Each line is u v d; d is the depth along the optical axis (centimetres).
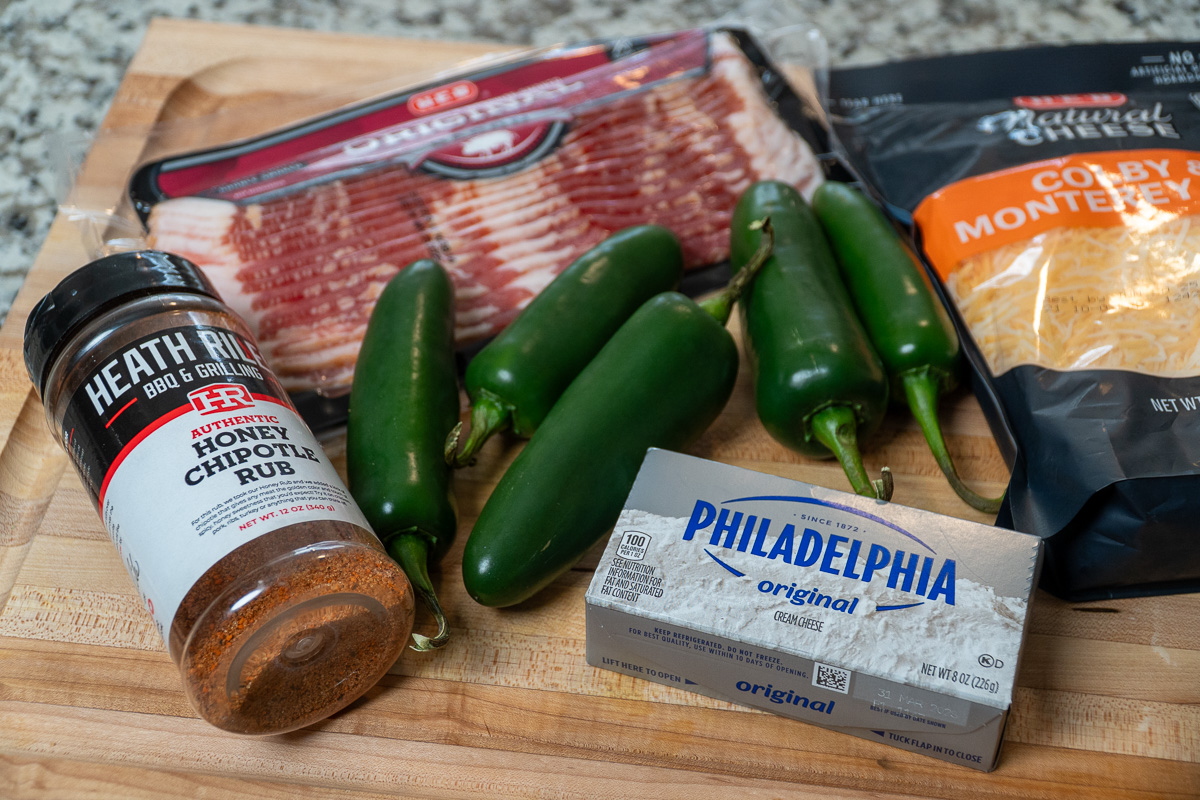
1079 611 91
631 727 84
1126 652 88
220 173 127
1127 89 123
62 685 87
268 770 82
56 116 153
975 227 111
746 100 133
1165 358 97
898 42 156
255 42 146
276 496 76
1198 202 107
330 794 82
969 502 96
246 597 71
